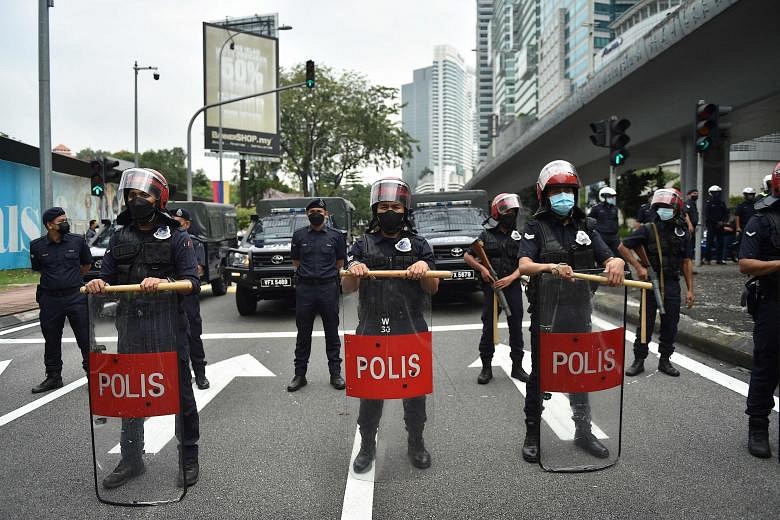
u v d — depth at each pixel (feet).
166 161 255.70
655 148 84.28
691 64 60.03
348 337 12.05
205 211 43.78
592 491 11.44
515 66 447.01
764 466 12.50
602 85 73.20
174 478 11.45
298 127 136.26
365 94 137.80
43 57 42.42
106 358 11.40
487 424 15.51
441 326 30.30
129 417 11.44
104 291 11.23
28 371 22.70
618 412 12.45
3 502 11.44
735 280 41.52
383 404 11.99
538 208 12.78
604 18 285.64
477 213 39.06
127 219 12.35
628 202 146.41
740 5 47.91
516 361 19.92
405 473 12.08
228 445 14.32
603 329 12.16
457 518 10.49
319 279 19.48
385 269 12.56
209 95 115.65
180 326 11.55
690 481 11.82
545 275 12.04
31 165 71.20
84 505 11.30
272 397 18.56
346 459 13.33
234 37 117.91
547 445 12.31
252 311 36.01
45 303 19.88
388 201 12.44
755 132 73.05
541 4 367.25
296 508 10.97
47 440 14.99
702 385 18.65
